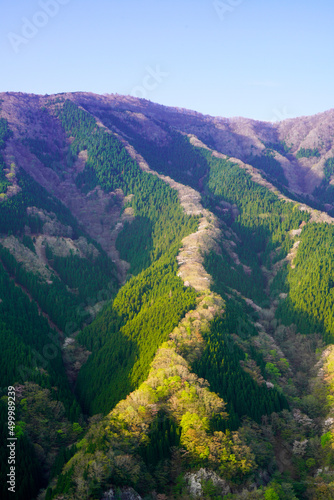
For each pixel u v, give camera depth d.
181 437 137.75
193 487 127.00
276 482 132.50
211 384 156.75
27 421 150.50
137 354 179.00
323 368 187.38
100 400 165.75
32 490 132.25
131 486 125.06
